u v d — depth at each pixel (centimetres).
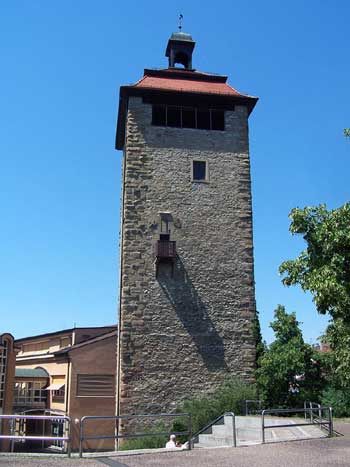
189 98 2731
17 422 3750
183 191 2594
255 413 2212
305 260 1538
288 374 2231
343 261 1462
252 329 2466
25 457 1258
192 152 2658
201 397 2341
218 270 2516
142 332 2386
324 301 1445
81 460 1216
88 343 3312
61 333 4391
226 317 2464
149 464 1146
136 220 2522
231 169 2664
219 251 2541
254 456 1226
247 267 2539
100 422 3175
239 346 2439
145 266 2469
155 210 2548
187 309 2445
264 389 2273
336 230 1469
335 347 1531
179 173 2617
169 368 2364
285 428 1784
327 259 1491
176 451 1354
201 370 2380
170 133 2669
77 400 3200
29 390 3847
